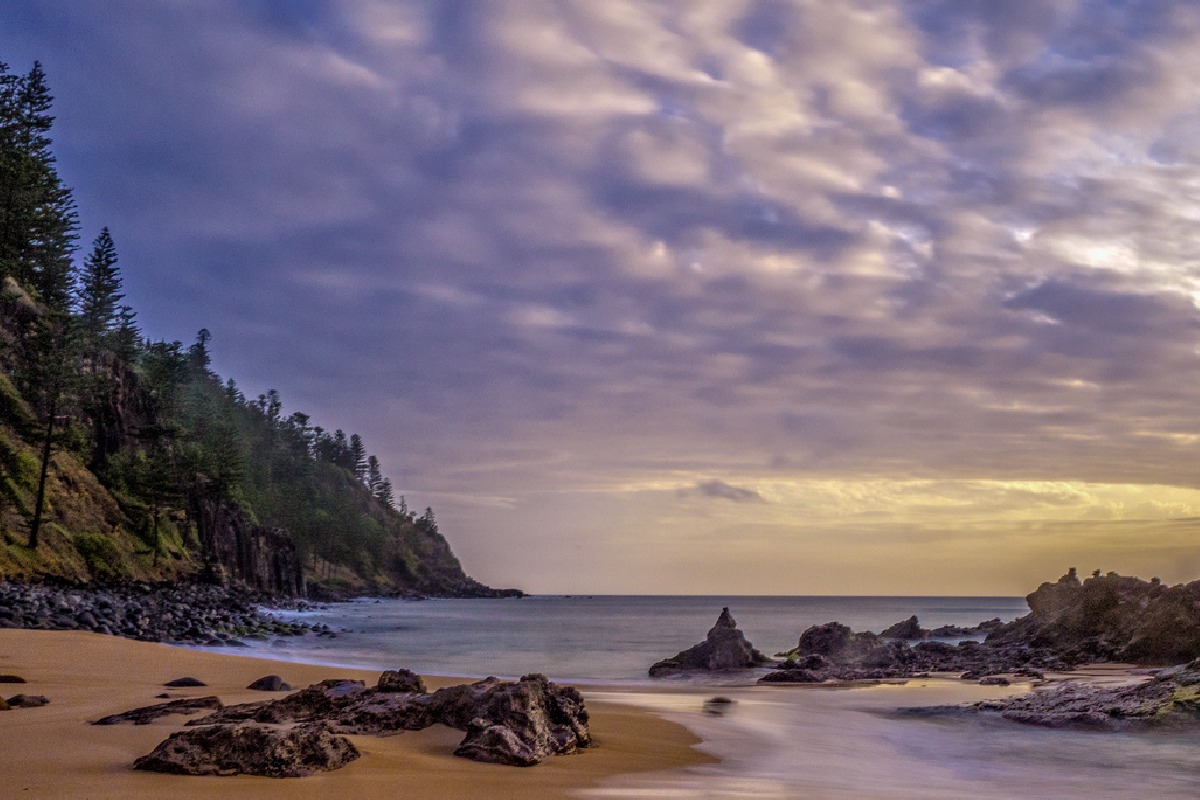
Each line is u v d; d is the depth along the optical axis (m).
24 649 27.25
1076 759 16.20
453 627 87.88
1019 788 13.51
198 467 114.75
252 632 57.06
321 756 11.53
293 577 143.00
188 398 171.75
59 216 100.50
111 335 127.50
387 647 53.50
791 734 19.09
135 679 22.84
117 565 72.81
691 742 17.58
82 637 31.89
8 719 14.86
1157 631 35.78
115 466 91.31
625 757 15.14
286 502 198.88
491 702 14.87
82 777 10.32
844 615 151.75
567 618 125.94
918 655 39.91
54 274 100.50
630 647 56.09
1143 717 19.42
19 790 9.57
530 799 10.89
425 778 11.58
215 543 114.00
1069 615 40.44
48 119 101.94
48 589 50.50
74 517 73.81
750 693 28.44
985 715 21.84
